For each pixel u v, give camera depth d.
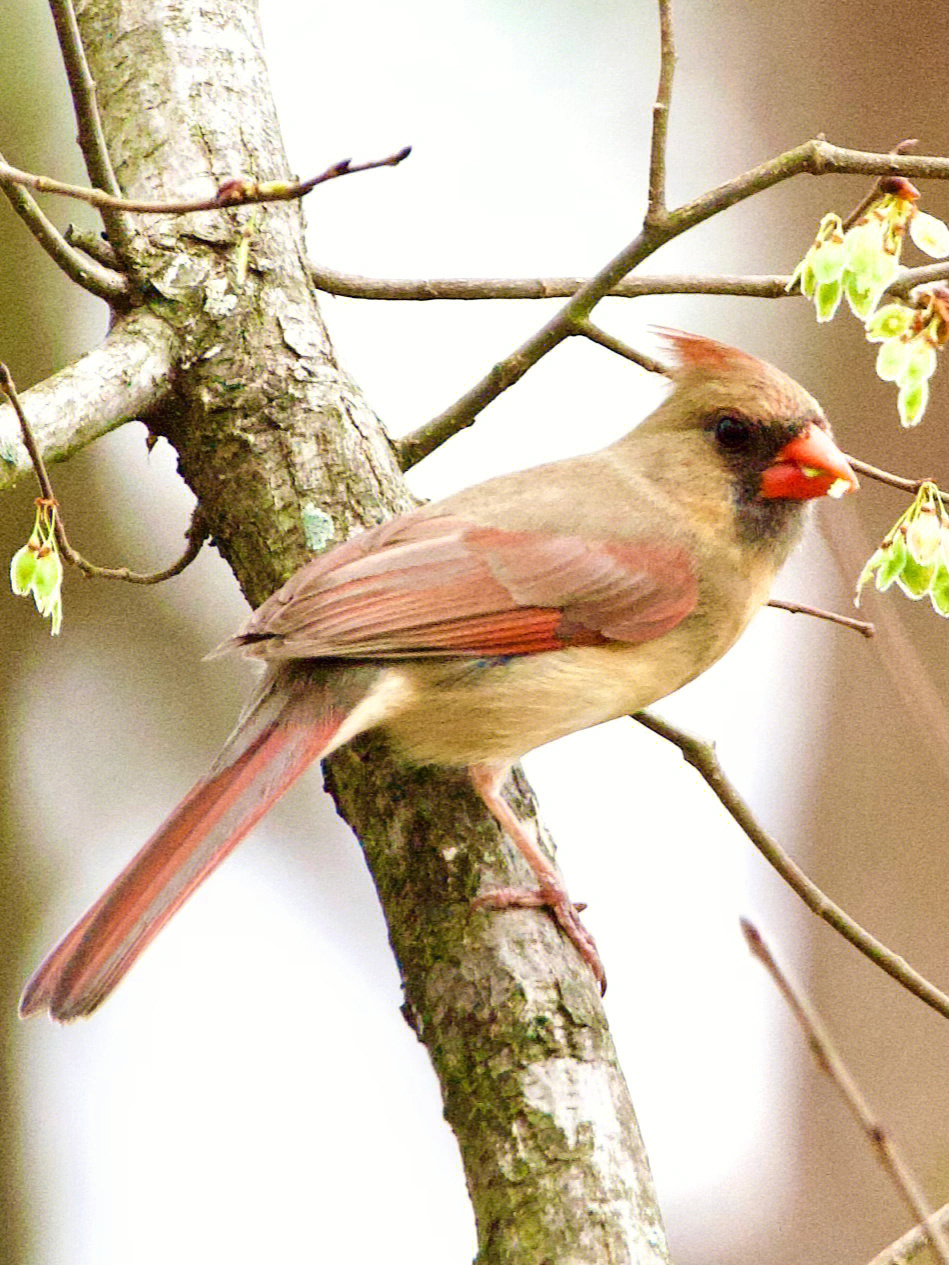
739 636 8.13
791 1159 11.47
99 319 12.87
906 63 12.92
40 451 6.99
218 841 6.63
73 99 7.21
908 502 12.02
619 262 7.64
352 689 7.06
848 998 11.48
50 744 12.84
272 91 8.66
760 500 8.03
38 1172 12.28
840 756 11.88
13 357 12.65
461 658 7.28
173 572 7.92
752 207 13.03
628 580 7.62
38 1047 12.40
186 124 8.26
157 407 7.85
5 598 12.82
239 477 7.73
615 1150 6.20
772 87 13.10
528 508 7.70
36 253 12.76
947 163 6.91
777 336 12.59
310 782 13.88
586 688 7.54
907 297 7.18
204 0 8.63
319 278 8.40
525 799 7.38
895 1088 11.28
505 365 7.97
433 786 7.21
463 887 6.83
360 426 7.84
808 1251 11.20
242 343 7.83
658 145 7.30
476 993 6.53
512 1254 6.04
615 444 8.31
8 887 12.46
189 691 13.02
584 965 6.71
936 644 11.66
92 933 6.30
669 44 7.21
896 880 11.57
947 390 12.13
